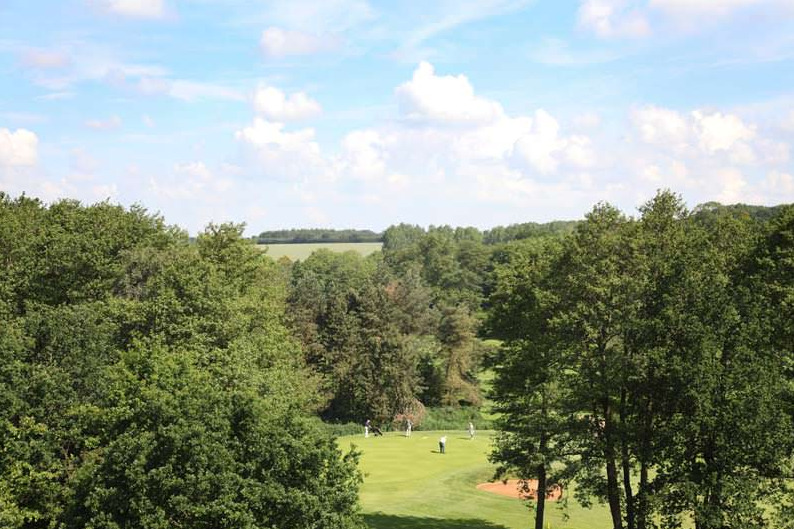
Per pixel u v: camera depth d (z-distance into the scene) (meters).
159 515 18.31
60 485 23.52
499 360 31.16
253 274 47.94
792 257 34.81
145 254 40.69
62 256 39.31
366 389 75.56
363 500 36.81
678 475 23.33
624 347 25.95
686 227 28.44
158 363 22.92
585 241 27.59
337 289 93.06
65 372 25.12
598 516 35.44
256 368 31.56
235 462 19.56
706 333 23.45
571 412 27.22
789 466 23.16
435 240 171.88
